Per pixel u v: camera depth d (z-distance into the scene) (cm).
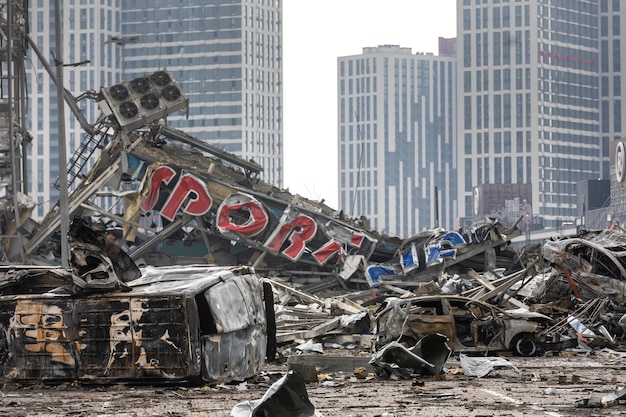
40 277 4491
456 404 3488
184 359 4006
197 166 15238
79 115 15400
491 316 6056
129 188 18725
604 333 6838
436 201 18875
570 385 4209
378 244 14638
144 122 15088
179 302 4019
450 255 13900
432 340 4619
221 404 3547
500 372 4816
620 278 7300
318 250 14412
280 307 8450
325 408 3409
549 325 7044
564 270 7625
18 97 15888
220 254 15138
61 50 8738
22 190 15662
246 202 14462
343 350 6644
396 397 3741
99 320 4050
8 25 14962
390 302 5938
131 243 15225
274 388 2953
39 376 4081
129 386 4088
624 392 3441
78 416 3256
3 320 4109
